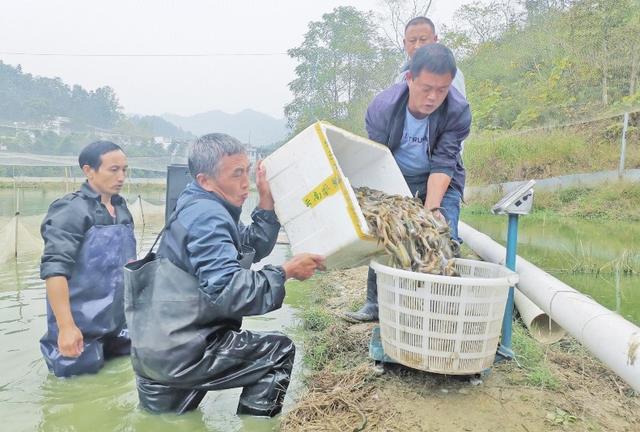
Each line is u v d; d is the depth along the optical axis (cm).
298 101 4647
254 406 316
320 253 305
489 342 299
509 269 332
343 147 371
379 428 287
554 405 304
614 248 783
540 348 387
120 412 324
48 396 347
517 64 2245
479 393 317
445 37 2936
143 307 302
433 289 289
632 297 541
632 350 246
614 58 1623
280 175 325
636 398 319
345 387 334
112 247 391
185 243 294
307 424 298
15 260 830
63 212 374
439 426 285
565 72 1797
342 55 4262
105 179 395
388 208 329
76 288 377
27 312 539
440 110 389
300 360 399
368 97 3753
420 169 416
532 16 2661
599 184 1224
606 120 1443
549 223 1048
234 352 303
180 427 305
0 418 316
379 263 328
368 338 413
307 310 511
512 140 1557
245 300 281
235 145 311
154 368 297
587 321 283
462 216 1277
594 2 1783
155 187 3791
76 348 357
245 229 358
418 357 301
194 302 294
